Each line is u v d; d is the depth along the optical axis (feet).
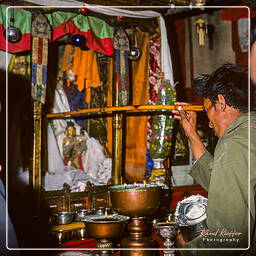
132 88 14.38
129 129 14.35
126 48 13.00
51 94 14.06
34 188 10.68
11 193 11.35
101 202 12.61
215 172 4.94
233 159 4.86
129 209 9.12
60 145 13.83
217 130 5.90
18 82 12.41
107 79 15.12
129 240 9.22
